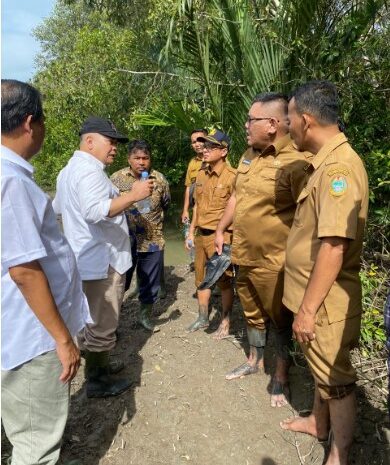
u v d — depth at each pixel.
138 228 3.60
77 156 2.61
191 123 5.14
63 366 1.71
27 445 1.83
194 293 4.55
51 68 9.13
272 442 2.42
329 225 1.74
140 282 3.71
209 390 2.88
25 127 1.66
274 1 4.75
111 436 2.50
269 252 2.54
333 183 1.78
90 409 2.72
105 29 9.34
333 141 1.90
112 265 2.64
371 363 2.80
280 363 2.73
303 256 2.00
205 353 3.34
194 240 3.94
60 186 2.69
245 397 2.79
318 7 4.12
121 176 3.80
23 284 1.59
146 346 3.49
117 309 2.71
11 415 1.82
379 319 2.96
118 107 8.65
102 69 8.59
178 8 4.56
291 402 2.72
